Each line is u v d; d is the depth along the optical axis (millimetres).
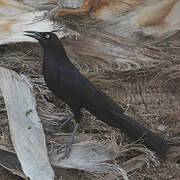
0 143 9219
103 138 9797
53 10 10625
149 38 10867
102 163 9062
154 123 10484
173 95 10852
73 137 9430
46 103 10055
